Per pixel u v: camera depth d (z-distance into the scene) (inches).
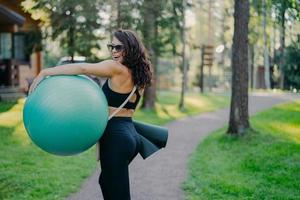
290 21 383.6
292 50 473.1
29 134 129.0
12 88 657.0
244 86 391.5
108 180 134.0
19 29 724.7
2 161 280.4
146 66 139.3
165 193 231.6
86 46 484.7
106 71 132.3
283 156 308.7
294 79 587.2
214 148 359.9
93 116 126.1
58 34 483.8
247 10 386.3
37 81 130.6
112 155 132.6
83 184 242.1
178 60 1311.5
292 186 240.5
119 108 135.6
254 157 309.7
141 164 302.0
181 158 324.5
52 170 265.1
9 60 677.9
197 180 253.9
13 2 657.6
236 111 392.5
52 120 123.2
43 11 464.8
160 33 591.8
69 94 125.0
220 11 1305.4
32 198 210.5
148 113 601.6
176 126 513.3
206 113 663.1
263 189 232.8
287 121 505.7
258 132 394.0
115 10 456.8
